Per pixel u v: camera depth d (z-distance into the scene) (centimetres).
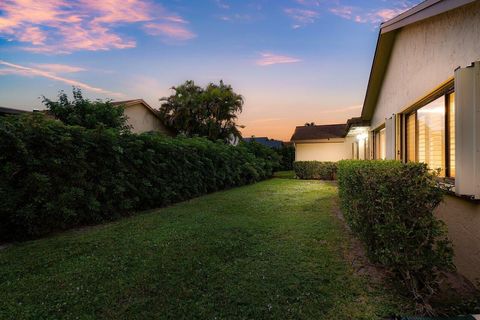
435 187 279
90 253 426
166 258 399
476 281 304
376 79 916
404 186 281
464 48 344
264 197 1010
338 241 481
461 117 318
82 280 331
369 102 1064
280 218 660
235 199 966
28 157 515
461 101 318
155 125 2019
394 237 277
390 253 277
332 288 311
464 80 316
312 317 257
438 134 471
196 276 342
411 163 318
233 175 1363
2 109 1144
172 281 329
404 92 638
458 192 320
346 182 531
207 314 263
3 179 492
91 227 610
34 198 511
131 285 318
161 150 890
